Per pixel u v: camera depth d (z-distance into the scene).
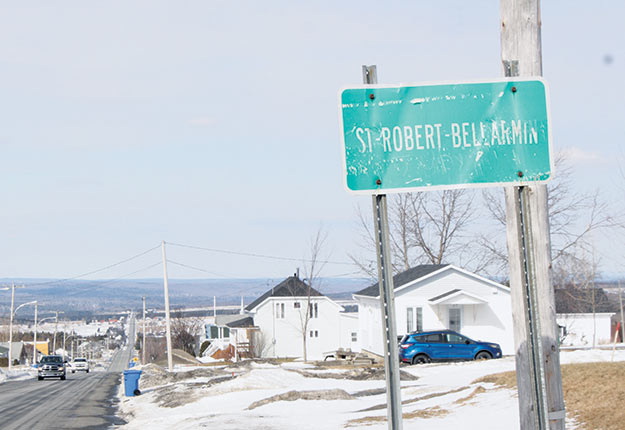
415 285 38.53
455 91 5.75
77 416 22.28
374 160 5.65
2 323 149.62
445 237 51.25
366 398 21.30
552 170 5.78
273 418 17.39
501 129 5.77
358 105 5.66
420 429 13.65
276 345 67.88
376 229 5.54
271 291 71.12
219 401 23.28
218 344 86.44
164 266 48.16
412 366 30.17
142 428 18.44
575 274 39.78
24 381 46.78
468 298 37.06
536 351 5.62
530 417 5.82
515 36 6.13
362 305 45.06
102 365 135.25
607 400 12.76
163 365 62.22
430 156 5.68
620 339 45.75
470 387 18.66
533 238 6.00
